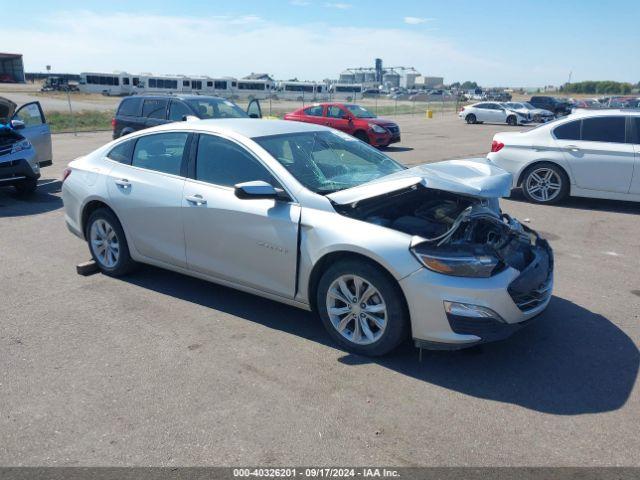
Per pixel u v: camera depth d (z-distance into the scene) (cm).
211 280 477
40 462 289
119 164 536
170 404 340
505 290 360
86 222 569
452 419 325
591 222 802
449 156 1563
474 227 402
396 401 343
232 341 423
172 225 484
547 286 411
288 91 7269
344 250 384
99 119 3141
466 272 356
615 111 876
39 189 1064
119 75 6600
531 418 326
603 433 312
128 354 402
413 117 4231
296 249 409
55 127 2683
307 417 327
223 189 453
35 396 350
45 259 620
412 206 442
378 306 382
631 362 394
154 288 529
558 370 382
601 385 363
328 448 299
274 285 432
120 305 490
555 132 908
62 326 448
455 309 355
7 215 840
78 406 339
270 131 477
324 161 463
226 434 311
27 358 398
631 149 845
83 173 559
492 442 304
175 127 503
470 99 8738
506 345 418
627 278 568
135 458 292
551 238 716
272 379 368
